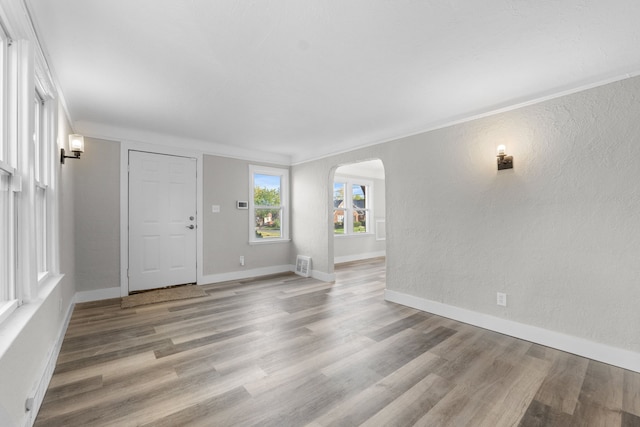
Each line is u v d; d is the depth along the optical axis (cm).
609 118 220
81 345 241
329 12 162
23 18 140
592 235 228
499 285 278
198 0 153
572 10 158
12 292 151
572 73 226
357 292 414
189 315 315
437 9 159
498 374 203
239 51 201
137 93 270
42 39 181
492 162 283
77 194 353
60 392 176
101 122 358
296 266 543
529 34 180
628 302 213
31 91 154
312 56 207
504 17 165
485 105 288
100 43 191
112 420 153
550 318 247
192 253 444
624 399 176
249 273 506
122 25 173
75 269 349
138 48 197
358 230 734
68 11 159
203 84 251
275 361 218
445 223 319
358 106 299
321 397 175
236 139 435
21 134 154
